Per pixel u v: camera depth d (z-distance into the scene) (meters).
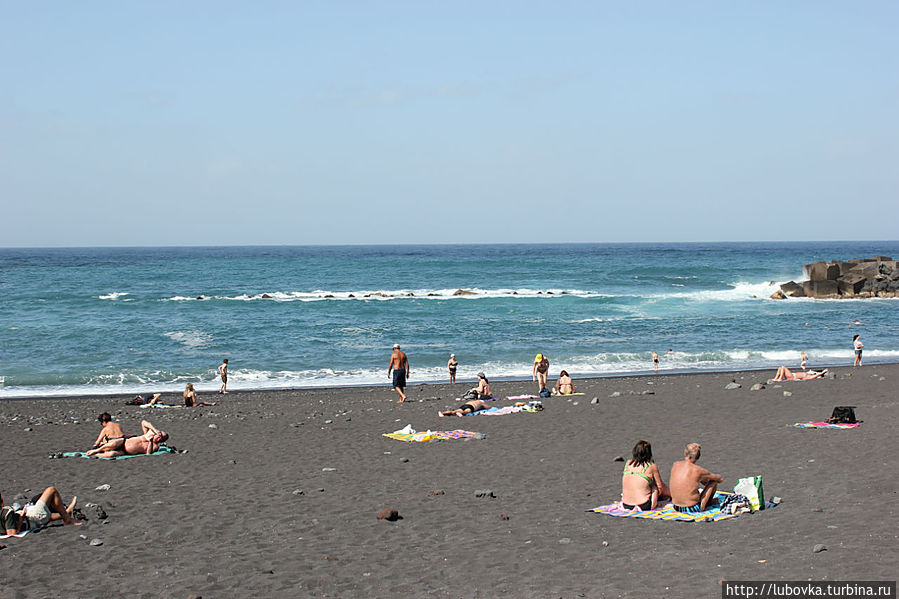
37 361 34.53
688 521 9.73
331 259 150.50
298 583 8.05
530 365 34.38
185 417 21.31
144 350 37.72
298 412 22.08
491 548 9.05
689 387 25.70
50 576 8.41
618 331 45.09
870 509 9.77
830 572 7.50
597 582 7.70
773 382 25.92
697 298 65.25
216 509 11.25
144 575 8.41
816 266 70.00
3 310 53.56
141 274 96.50
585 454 14.88
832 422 16.55
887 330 46.12
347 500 11.66
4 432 18.88
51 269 108.50
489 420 19.58
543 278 89.75
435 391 27.44
